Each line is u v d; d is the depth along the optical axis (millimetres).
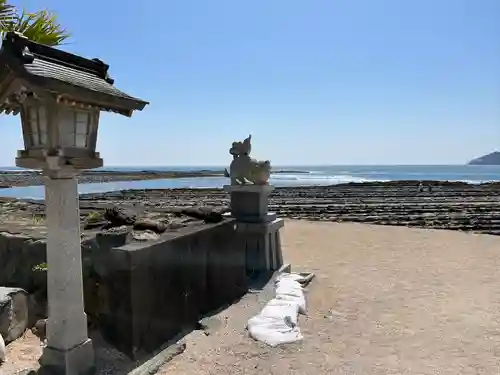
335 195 24578
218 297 4906
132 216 4641
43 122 2775
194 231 4406
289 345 3910
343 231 11492
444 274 6773
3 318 3604
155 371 3320
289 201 20719
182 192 26906
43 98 2635
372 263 7617
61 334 2975
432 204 17984
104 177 62688
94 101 2801
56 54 2869
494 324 4551
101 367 3299
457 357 3746
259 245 6445
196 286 4445
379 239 10164
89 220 4996
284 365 3518
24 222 5340
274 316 4375
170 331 3973
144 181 54938
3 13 4484
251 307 4910
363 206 17328
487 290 5852
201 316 4523
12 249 4395
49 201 2961
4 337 3607
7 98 2865
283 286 5602
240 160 6555
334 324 4543
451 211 15477
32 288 4207
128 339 3461
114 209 4809
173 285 4020
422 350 3891
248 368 3439
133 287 3453
